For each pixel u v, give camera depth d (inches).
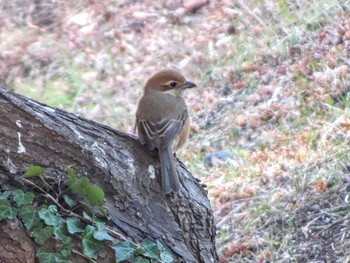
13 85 797.2
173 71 380.8
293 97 585.0
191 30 791.1
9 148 276.1
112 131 308.0
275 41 679.1
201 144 589.3
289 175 488.7
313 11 679.7
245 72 661.3
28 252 268.7
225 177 520.7
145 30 824.9
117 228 286.5
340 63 593.0
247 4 773.3
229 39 727.7
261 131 572.1
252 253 441.7
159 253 290.5
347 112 523.5
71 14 880.3
